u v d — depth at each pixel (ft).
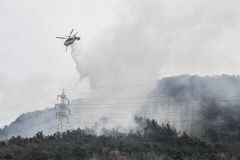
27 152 639.35
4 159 599.98
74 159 613.93
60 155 622.54
